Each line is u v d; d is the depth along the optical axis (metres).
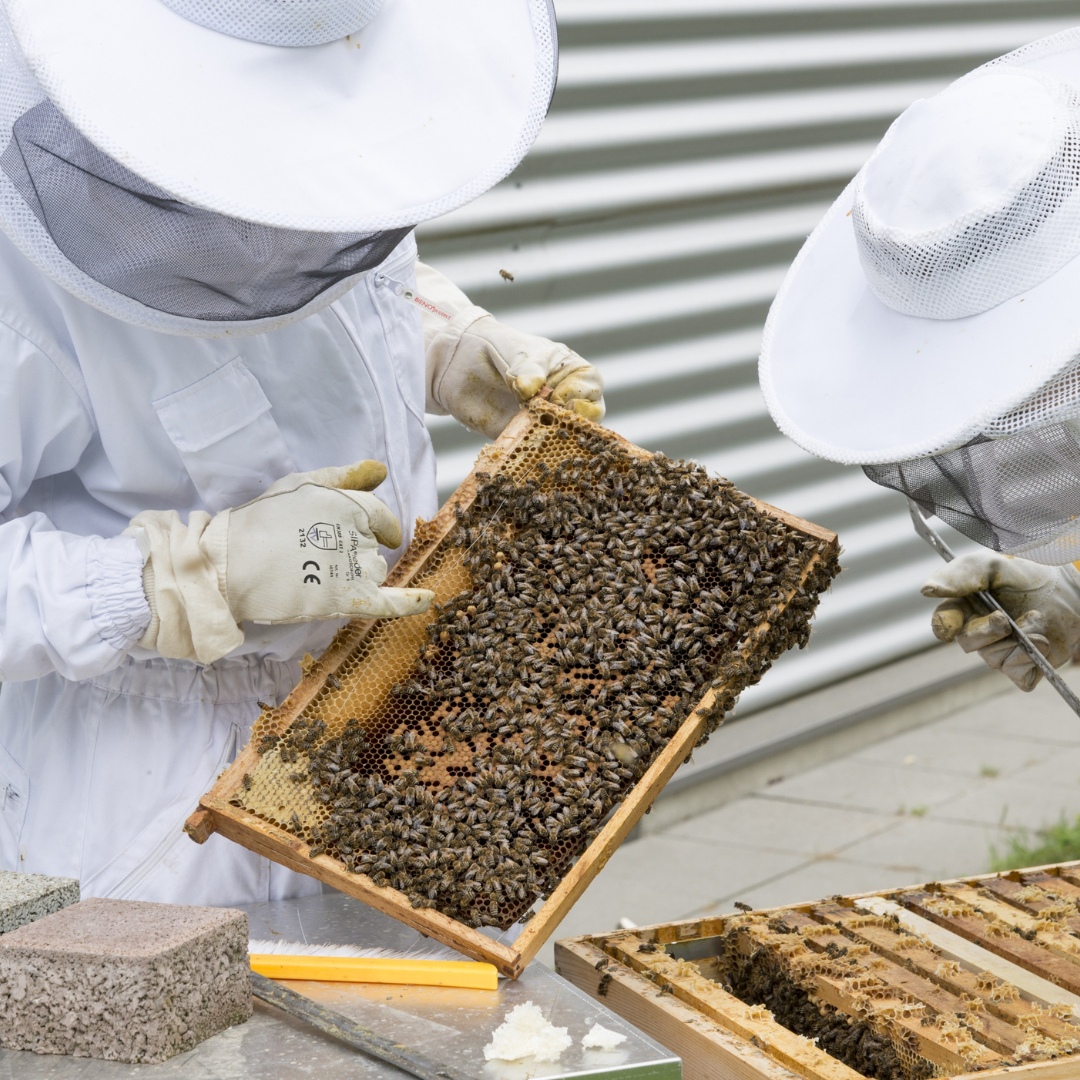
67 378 1.87
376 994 1.73
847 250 1.99
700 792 5.75
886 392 1.76
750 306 5.94
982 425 1.59
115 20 1.43
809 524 2.06
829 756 6.34
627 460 2.22
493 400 2.56
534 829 1.89
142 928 1.57
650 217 5.45
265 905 2.12
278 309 1.64
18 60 1.52
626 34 5.20
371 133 1.53
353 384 2.17
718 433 5.91
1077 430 1.67
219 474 2.03
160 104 1.43
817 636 6.40
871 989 1.87
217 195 1.42
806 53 5.88
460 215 4.79
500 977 1.78
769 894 4.82
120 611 1.82
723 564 2.06
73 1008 1.51
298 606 1.86
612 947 2.09
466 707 2.01
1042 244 1.59
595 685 2.02
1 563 1.83
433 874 1.80
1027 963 1.94
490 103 1.61
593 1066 1.51
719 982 2.18
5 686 2.31
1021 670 2.34
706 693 1.97
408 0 1.61
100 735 2.14
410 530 2.36
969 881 2.32
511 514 2.17
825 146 6.11
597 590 2.08
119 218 1.50
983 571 2.34
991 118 1.62
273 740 1.90
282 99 1.49
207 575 1.85
